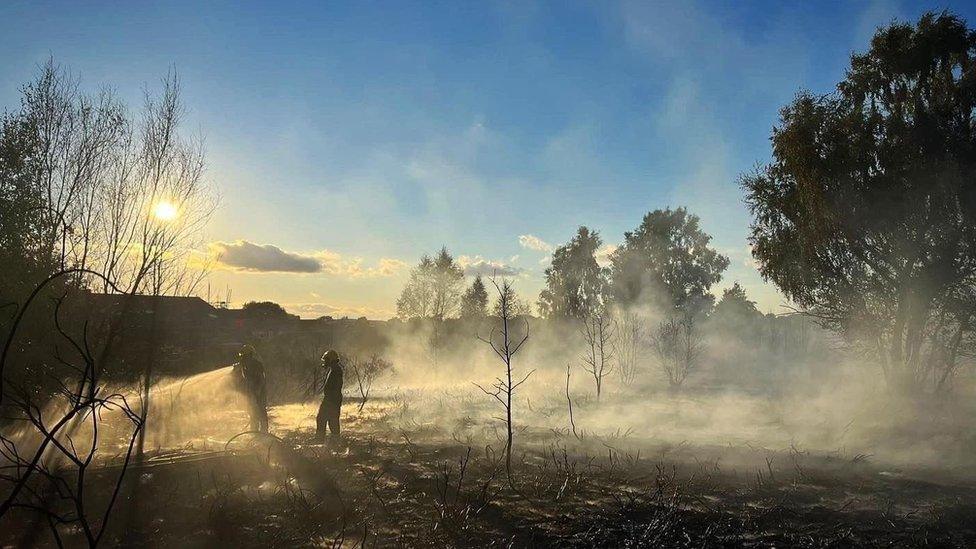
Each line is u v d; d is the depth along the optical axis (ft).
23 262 33.35
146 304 36.17
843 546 20.04
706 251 142.41
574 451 34.99
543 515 23.09
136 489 24.62
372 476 28.53
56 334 32.73
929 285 59.62
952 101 59.98
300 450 34.04
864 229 62.49
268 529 21.25
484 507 23.91
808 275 67.82
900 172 60.64
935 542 20.27
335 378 38.63
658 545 20.08
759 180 73.20
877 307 63.67
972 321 60.29
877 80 65.26
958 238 58.95
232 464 29.45
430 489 26.48
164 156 36.17
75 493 24.03
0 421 26.73
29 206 34.78
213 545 19.74
